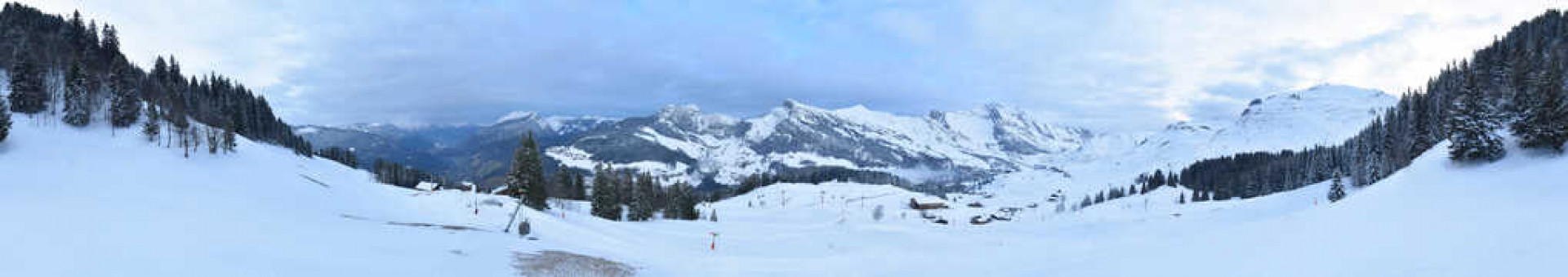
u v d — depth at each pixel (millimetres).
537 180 103625
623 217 124312
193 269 18391
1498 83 136125
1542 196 29016
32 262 17156
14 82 80875
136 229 23969
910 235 88875
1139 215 129750
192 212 32281
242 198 50844
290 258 22266
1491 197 32531
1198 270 24188
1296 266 21078
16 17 125562
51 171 55656
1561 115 48188
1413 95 155750
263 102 165125
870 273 40688
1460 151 55219
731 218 166625
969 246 80500
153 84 126562
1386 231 25094
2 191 34219
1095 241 56375
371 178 159250
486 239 37781
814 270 43000
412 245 30422
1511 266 15969
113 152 70562
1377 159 115812
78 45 132125
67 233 21609
